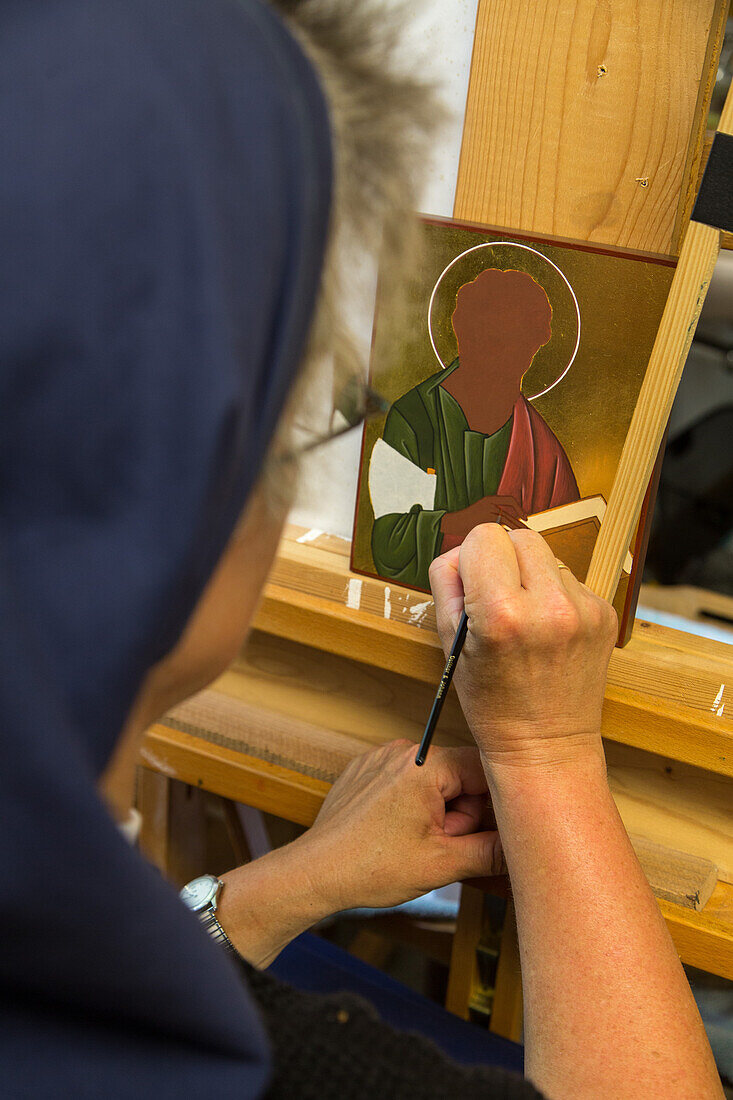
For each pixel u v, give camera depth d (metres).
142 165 0.29
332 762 0.83
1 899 0.26
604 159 0.63
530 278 0.66
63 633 0.28
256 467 0.33
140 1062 0.30
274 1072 0.37
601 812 0.59
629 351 0.65
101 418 0.28
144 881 0.28
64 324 0.28
